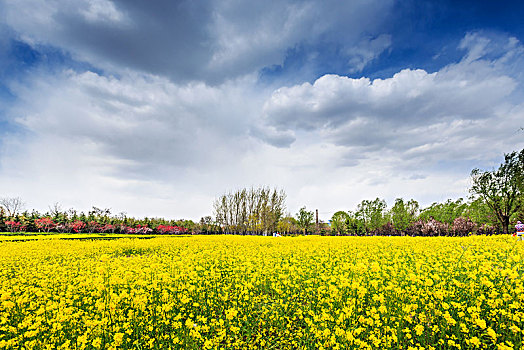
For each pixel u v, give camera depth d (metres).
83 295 8.30
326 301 7.17
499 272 7.66
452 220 50.50
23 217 56.62
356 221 55.69
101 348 5.73
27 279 10.87
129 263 12.14
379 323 5.93
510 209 35.22
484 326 5.36
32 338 6.21
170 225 67.69
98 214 60.69
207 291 8.55
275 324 7.00
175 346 5.96
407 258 12.60
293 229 63.69
